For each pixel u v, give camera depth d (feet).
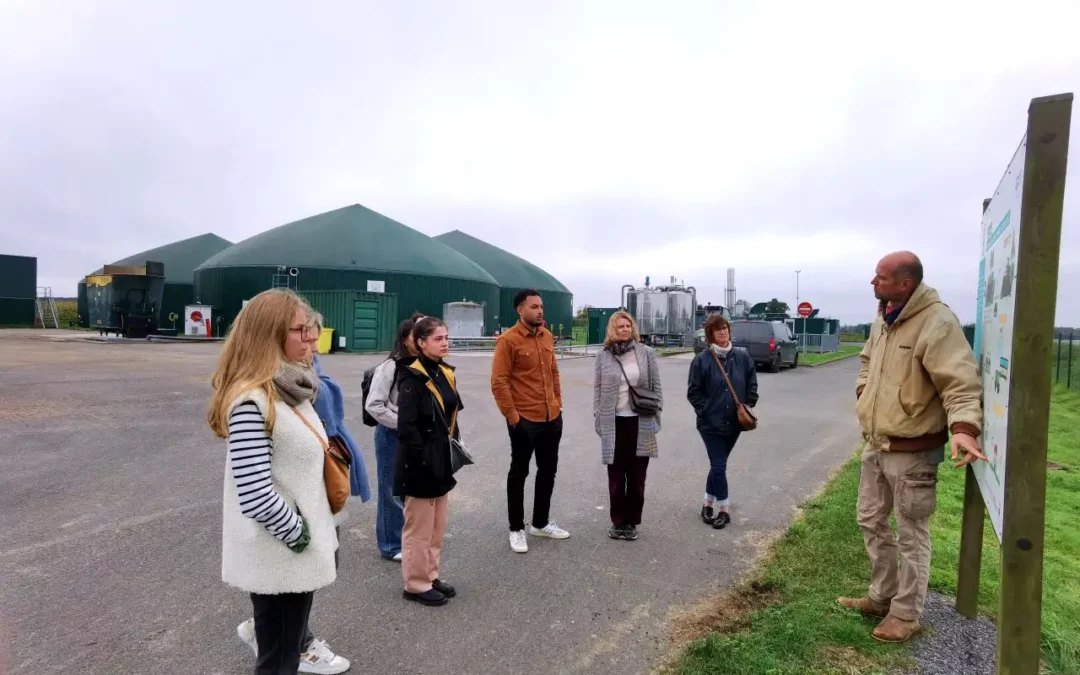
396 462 11.90
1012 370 6.98
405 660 10.23
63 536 15.17
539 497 15.75
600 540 15.76
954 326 9.41
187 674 9.68
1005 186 8.29
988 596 12.06
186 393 37.11
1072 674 9.48
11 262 147.95
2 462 21.62
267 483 6.88
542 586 13.06
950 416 8.89
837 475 21.90
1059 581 12.83
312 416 7.75
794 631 10.62
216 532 15.58
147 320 94.94
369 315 84.02
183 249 147.02
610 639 10.94
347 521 16.98
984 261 10.27
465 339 96.73
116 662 9.95
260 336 7.27
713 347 17.02
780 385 53.57
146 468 21.22
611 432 15.53
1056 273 6.72
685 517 17.62
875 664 9.76
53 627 10.97
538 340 15.15
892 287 9.96
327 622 11.46
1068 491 19.93
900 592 10.41
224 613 11.60
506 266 154.71
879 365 10.52
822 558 14.06
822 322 114.21
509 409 14.76
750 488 20.57
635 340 16.14
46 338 94.99
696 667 9.80
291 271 102.32
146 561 13.82
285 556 7.24
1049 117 6.63
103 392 36.58
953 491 19.40
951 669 9.65
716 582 13.28
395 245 115.55
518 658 10.33
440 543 12.64
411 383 11.90
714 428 16.56
